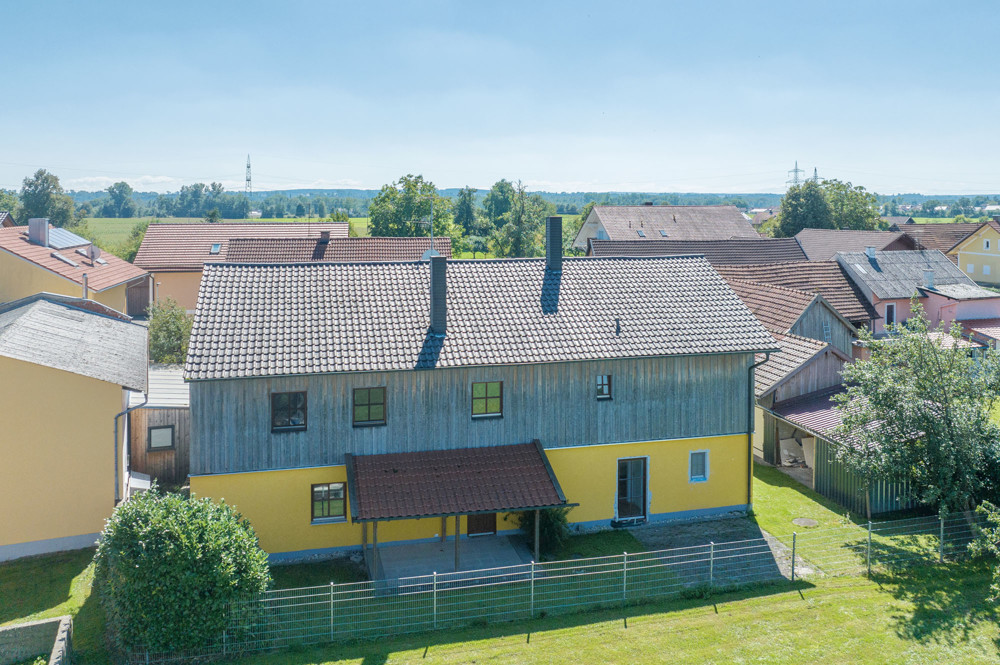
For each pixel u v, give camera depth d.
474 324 22.23
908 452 20.78
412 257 49.53
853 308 43.50
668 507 23.38
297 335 20.86
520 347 21.59
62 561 20.22
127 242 82.44
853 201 91.25
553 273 25.08
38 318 24.61
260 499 20.34
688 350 22.33
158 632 15.60
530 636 16.75
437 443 21.41
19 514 20.34
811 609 17.89
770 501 25.03
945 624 17.16
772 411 27.97
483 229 126.88
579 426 22.39
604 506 22.83
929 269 47.25
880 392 20.88
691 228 71.62
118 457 21.14
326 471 20.66
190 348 19.88
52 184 109.06
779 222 86.06
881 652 16.09
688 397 23.19
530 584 18.84
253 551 16.73
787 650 16.19
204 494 19.98
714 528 22.84
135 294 49.69
